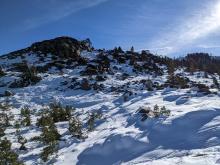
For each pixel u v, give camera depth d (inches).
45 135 852.6
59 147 852.6
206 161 547.8
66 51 2657.5
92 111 1261.1
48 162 751.1
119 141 754.2
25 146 882.8
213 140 653.3
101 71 2165.4
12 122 1214.9
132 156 695.7
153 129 786.2
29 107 1529.3
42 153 756.6
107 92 1696.6
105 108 1284.4
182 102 1101.1
